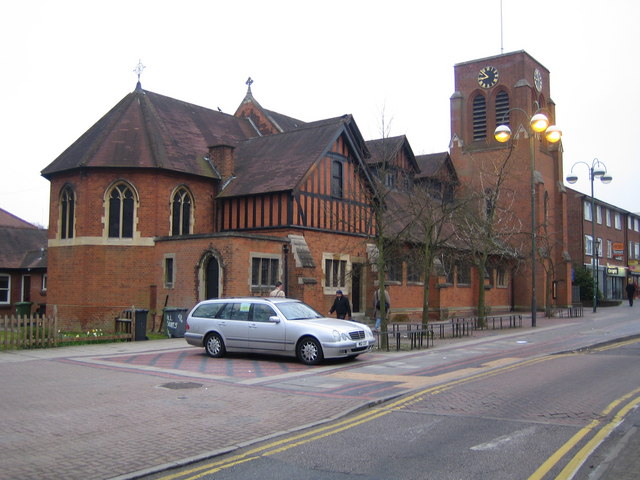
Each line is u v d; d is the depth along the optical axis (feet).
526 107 133.80
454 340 68.44
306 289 78.43
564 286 142.31
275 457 22.66
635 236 214.48
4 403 32.35
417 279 105.81
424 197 78.38
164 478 20.54
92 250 80.94
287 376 41.47
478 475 20.21
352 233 91.25
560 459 21.77
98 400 33.17
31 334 57.36
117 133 85.15
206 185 88.53
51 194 86.79
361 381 39.29
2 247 115.34
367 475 20.44
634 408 29.81
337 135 88.94
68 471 21.03
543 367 44.91
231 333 50.57
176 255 77.87
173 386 37.45
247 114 115.44
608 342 63.05
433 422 27.78
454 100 142.31
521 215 131.13
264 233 83.46
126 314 68.80
